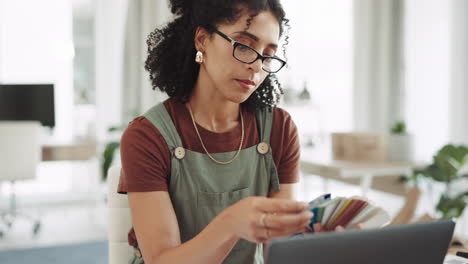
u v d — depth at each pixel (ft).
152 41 3.51
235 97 2.81
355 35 15.66
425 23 13.80
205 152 3.19
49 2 15.74
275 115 3.52
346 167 9.02
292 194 3.52
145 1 15.70
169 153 3.05
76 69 16.28
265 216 2.01
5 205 15.20
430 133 13.70
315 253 1.70
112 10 16.28
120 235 3.63
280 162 3.51
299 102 15.06
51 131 13.12
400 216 5.16
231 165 3.24
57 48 15.80
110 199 3.66
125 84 15.94
